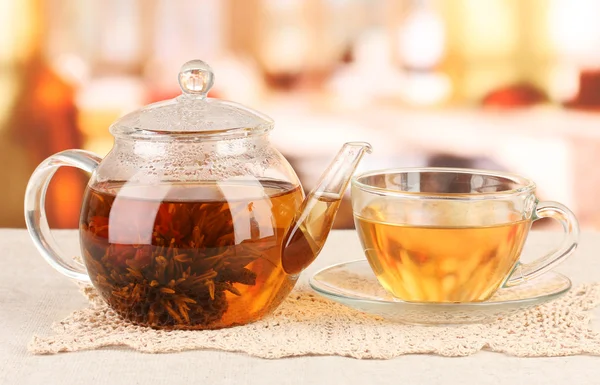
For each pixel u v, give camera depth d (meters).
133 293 0.73
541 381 0.67
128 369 0.69
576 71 1.85
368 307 0.73
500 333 0.74
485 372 0.69
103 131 1.88
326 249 0.94
